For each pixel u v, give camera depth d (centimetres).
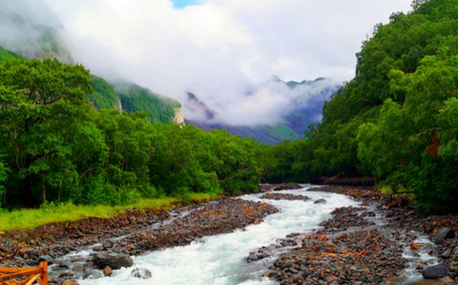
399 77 4303
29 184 3475
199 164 5953
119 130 4434
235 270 1862
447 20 7631
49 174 3309
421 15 9100
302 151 10644
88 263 1997
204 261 2066
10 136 3281
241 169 7250
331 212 3666
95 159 4122
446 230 2067
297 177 11525
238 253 2208
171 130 5625
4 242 2198
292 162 11825
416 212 2939
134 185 4416
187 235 2647
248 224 3142
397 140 3055
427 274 1509
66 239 2575
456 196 2609
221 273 1833
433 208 2739
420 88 2594
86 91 3628
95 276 1806
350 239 2302
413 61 6900
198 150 6091
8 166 3347
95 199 3584
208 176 5828
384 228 2600
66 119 3366
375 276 1546
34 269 1266
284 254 2036
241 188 7088
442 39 6500
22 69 3169
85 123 3588
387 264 1695
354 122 7381
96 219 3012
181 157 5291
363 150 4159
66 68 3528
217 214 3569
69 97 3381
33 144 3142
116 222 3133
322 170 9306
